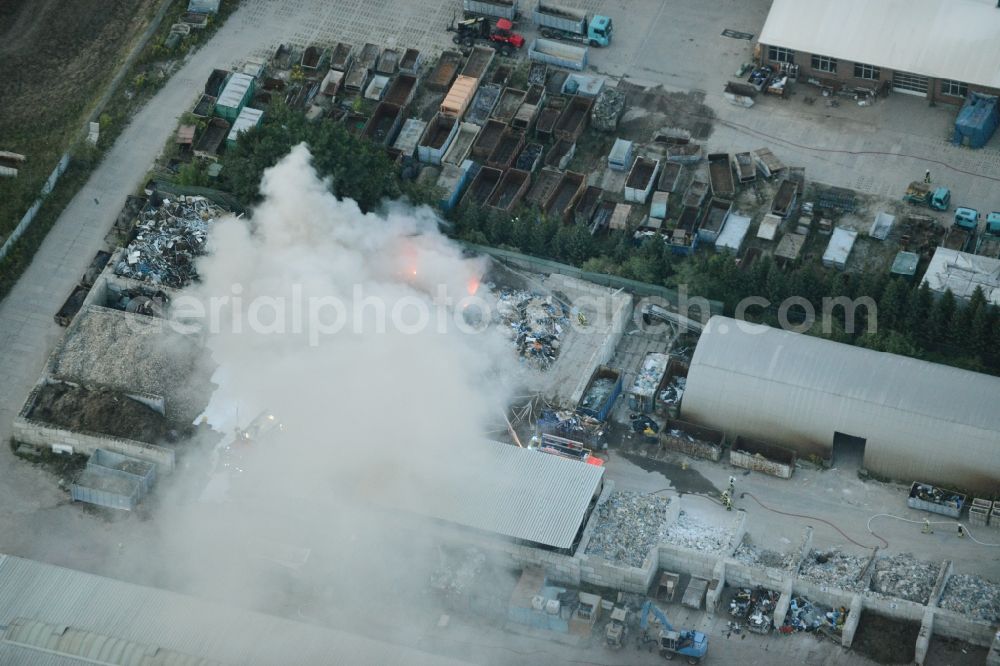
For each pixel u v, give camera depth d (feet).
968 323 546.67
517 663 473.67
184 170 609.01
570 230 588.91
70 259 590.96
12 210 602.44
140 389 542.98
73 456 531.09
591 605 480.64
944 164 615.57
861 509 512.63
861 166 618.44
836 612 478.18
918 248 584.81
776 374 526.98
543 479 508.53
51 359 549.95
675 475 526.57
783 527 508.53
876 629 473.67
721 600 486.79
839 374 524.52
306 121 611.47
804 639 474.49
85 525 511.40
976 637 465.47
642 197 611.06
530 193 615.98
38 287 581.53
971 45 622.54
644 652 474.08
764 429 529.86
